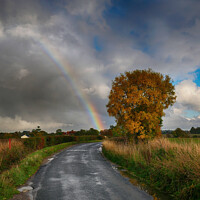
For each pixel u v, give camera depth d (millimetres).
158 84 19625
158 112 19250
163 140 10336
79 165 11984
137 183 7449
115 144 18297
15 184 7113
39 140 22172
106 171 9914
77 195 5992
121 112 18906
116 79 19609
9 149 13891
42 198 5707
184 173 6383
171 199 5652
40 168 10945
